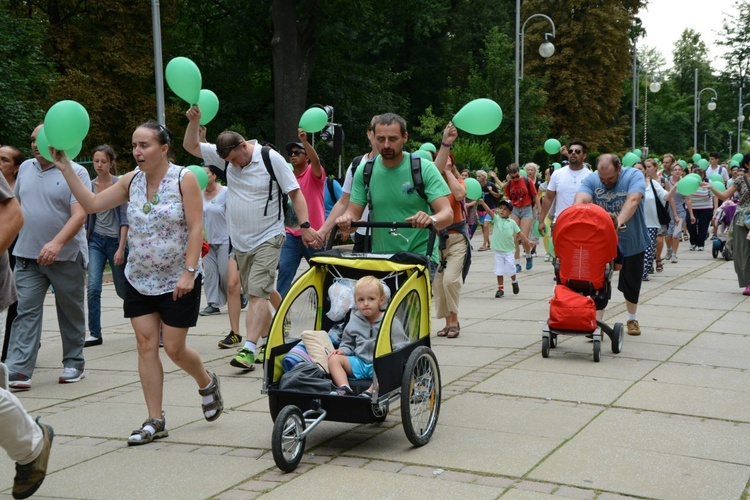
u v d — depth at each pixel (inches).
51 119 198.8
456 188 331.3
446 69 1958.7
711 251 772.6
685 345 326.6
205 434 212.1
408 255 205.0
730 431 212.1
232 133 278.2
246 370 288.4
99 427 220.4
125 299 208.4
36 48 898.7
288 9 1046.4
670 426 216.1
